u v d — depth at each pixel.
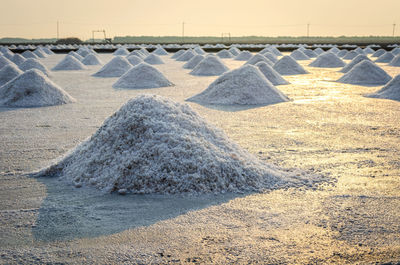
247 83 8.80
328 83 12.88
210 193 3.08
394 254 2.11
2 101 8.17
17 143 4.87
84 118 6.62
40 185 3.29
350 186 3.25
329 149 4.55
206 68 16.77
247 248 2.17
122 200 2.94
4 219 2.59
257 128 5.79
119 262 2.04
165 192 3.07
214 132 3.76
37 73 8.68
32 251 2.16
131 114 3.51
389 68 18.95
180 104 3.95
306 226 2.46
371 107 7.83
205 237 2.32
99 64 22.95
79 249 2.18
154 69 12.35
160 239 2.30
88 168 3.38
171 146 3.28
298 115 6.94
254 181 3.26
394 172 3.65
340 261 2.04
